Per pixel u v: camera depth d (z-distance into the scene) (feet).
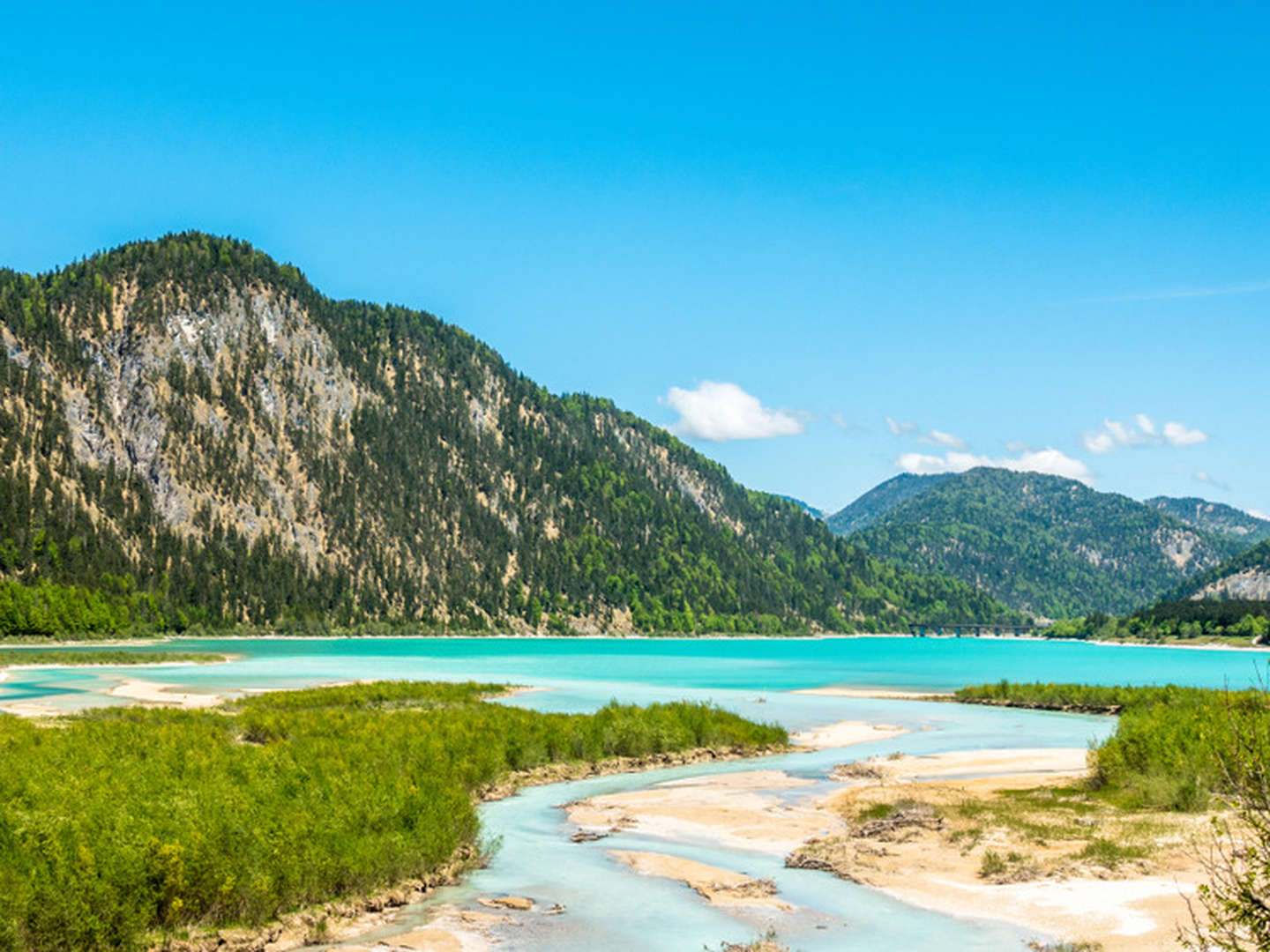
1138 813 112.27
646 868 93.30
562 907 80.59
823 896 83.87
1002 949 68.74
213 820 79.92
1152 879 82.69
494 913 78.74
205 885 71.72
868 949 69.51
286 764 110.52
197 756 116.26
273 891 74.79
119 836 73.26
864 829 109.19
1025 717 248.32
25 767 103.45
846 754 179.01
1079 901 78.33
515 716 177.58
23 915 62.64
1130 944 67.21
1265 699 49.24
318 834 83.05
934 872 90.33
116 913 65.98
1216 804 110.83
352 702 233.55
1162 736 132.16
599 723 170.91
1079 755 176.35
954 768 160.35
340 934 73.05
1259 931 47.16
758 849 102.73
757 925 75.66
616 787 141.28
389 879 83.76
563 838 107.04
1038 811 116.16
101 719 177.88
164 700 261.44
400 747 133.90
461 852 93.35
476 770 133.28
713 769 160.04
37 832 73.41
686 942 71.51
